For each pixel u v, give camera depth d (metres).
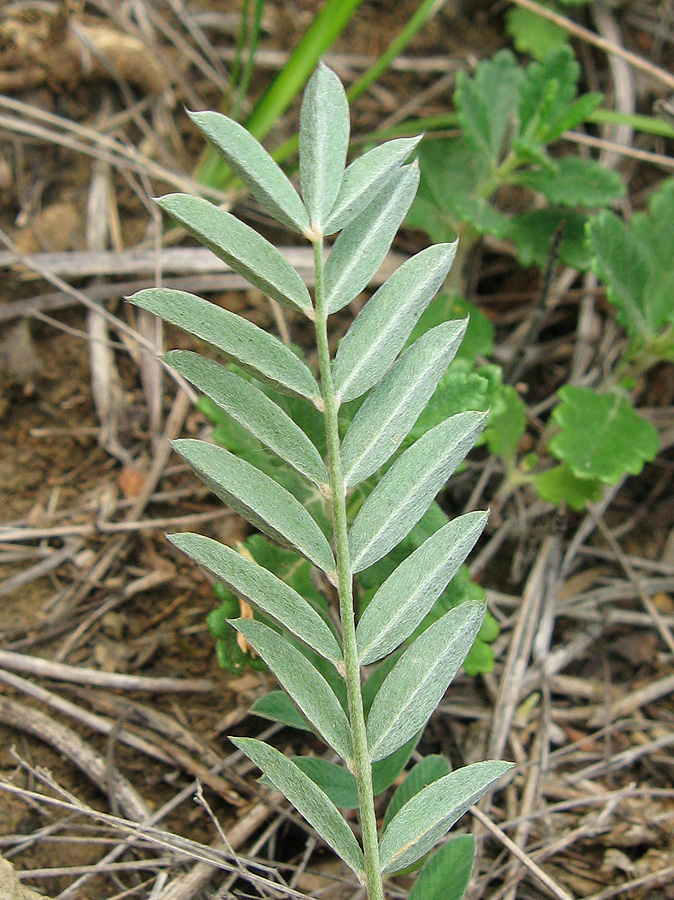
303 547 0.17
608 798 0.25
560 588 0.29
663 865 0.24
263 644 0.17
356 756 0.17
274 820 0.23
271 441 0.17
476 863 0.23
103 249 0.31
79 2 0.34
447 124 0.34
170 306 0.17
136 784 0.24
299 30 0.37
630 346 0.29
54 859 0.22
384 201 0.18
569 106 0.29
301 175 0.17
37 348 0.29
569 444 0.27
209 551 0.17
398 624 0.17
